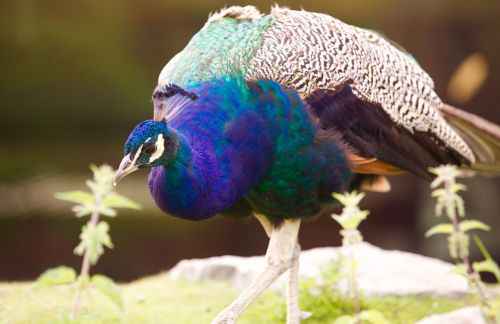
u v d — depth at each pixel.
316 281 11.52
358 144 10.30
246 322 10.96
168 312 11.33
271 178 9.61
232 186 9.12
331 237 23.97
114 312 11.09
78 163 27.25
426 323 9.82
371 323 10.26
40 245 22.77
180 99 9.33
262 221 10.30
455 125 11.50
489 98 27.83
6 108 28.53
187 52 10.05
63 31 28.08
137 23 28.56
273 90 9.48
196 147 8.97
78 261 22.58
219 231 23.89
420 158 10.96
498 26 28.02
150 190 9.02
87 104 29.03
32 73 28.47
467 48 28.16
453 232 8.83
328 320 10.92
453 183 8.99
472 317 9.66
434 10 27.64
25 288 12.18
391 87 10.73
